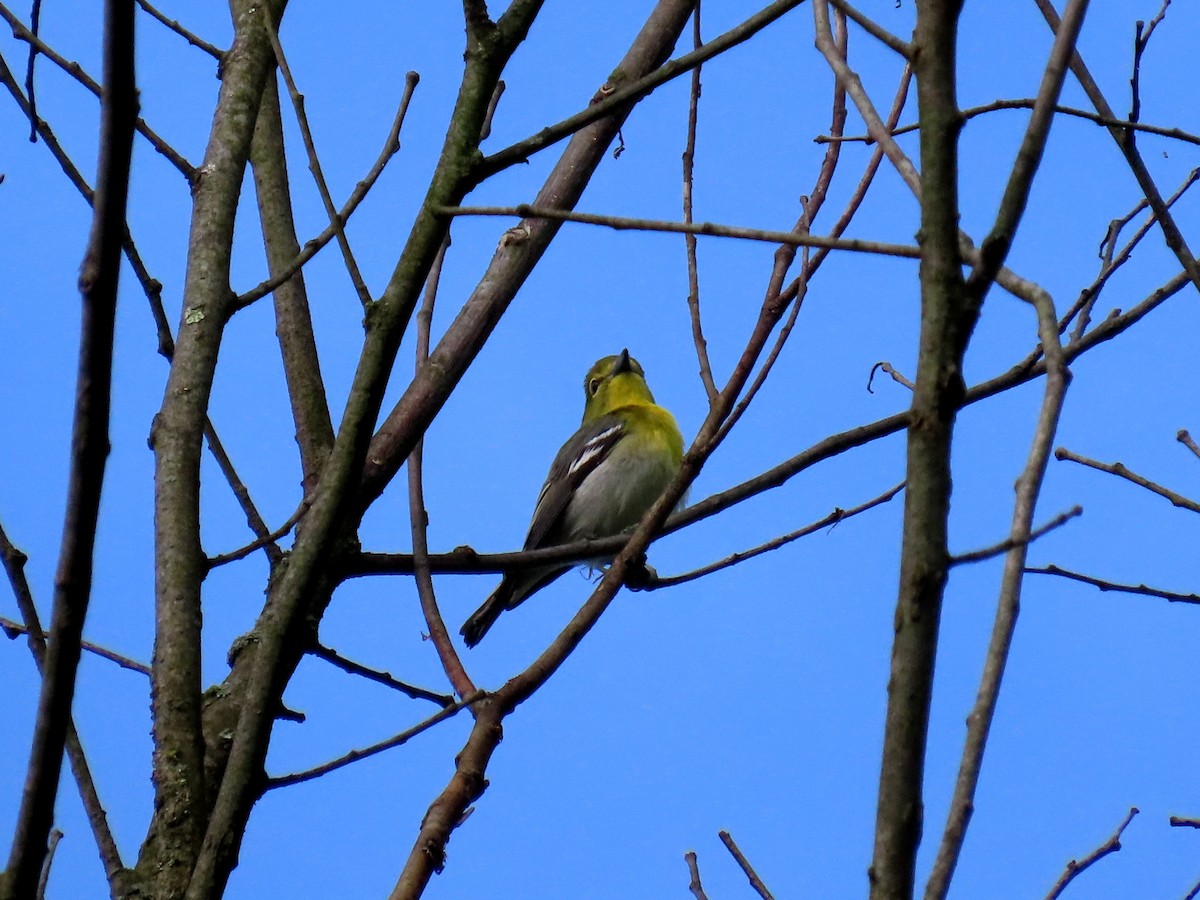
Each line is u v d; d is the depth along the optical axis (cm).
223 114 1019
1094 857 741
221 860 695
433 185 778
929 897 502
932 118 540
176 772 779
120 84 614
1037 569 909
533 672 704
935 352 529
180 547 842
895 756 517
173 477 861
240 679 934
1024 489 514
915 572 521
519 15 800
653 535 750
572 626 715
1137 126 846
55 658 623
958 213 537
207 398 892
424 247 770
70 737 782
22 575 815
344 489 772
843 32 938
